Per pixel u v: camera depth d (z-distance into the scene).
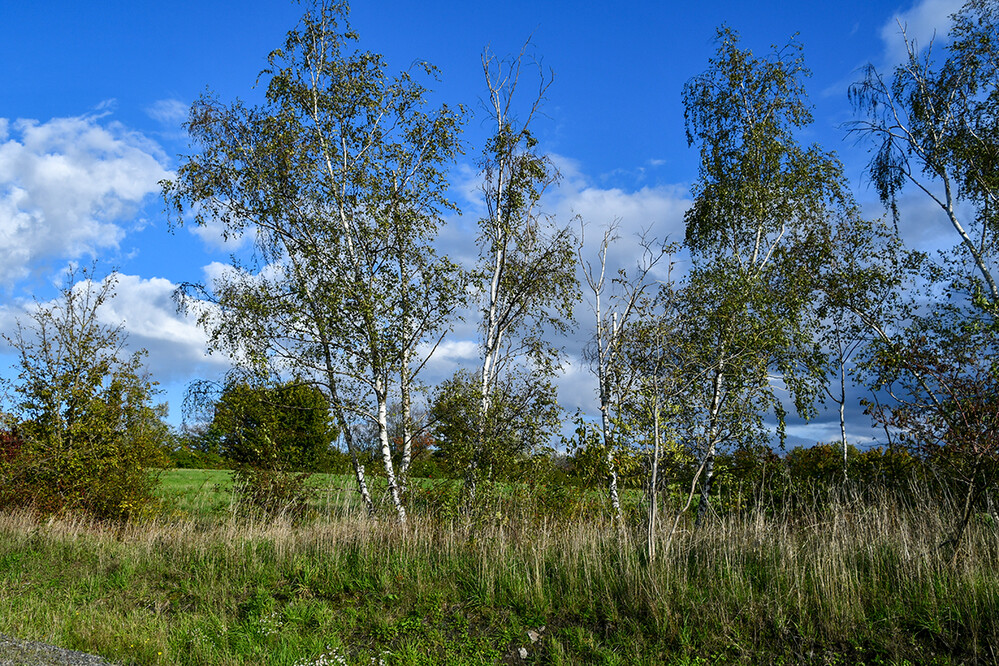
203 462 28.20
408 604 7.57
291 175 14.23
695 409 10.63
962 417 7.33
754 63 17.61
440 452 13.09
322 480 14.69
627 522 9.88
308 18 15.21
